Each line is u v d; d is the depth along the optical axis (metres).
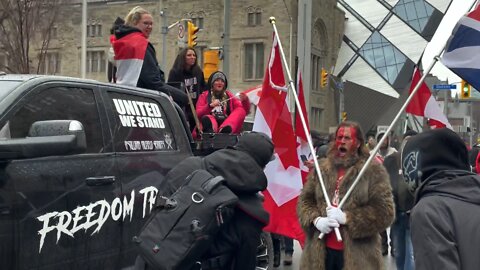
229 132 7.20
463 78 4.32
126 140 4.73
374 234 4.51
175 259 3.36
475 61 4.27
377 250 4.59
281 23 48.78
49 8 22.42
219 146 6.06
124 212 4.52
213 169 3.66
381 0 64.06
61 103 4.25
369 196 4.52
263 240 6.25
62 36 54.41
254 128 6.20
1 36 21.05
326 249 4.64
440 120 7.10
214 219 3.43
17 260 3.62
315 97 55.03
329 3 57.62
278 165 6.09
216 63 16.00
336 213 4.45
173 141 5.34
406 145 2.81
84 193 4.15
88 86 4.54
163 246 3.39
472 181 2.54
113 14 54.12
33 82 4.08
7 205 3.58
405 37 61.78
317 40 56.03
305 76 12.21
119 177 4.51
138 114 4.97
